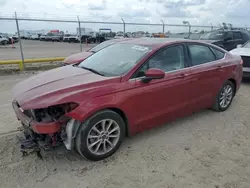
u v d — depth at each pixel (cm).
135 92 326
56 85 308
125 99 316
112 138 325
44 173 287
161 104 364
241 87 712
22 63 982
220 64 453
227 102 498
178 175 287
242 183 276
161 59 364
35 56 1609
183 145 356
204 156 328
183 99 397
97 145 308
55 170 292
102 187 265
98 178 280
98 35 2842
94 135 303
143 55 352
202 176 286
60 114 286
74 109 278
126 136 362
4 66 1034
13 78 805
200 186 269
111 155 325
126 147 346
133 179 279
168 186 268
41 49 2272
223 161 318
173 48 384
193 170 297
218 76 451
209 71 428
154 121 365
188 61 401
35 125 277
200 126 422
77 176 283
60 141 299
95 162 311
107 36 2722
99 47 759
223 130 409
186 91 396
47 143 295
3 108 493
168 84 363
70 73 358
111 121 312
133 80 326
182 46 399
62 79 329
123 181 275
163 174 288
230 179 282
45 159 313
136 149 342
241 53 739
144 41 409
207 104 455
